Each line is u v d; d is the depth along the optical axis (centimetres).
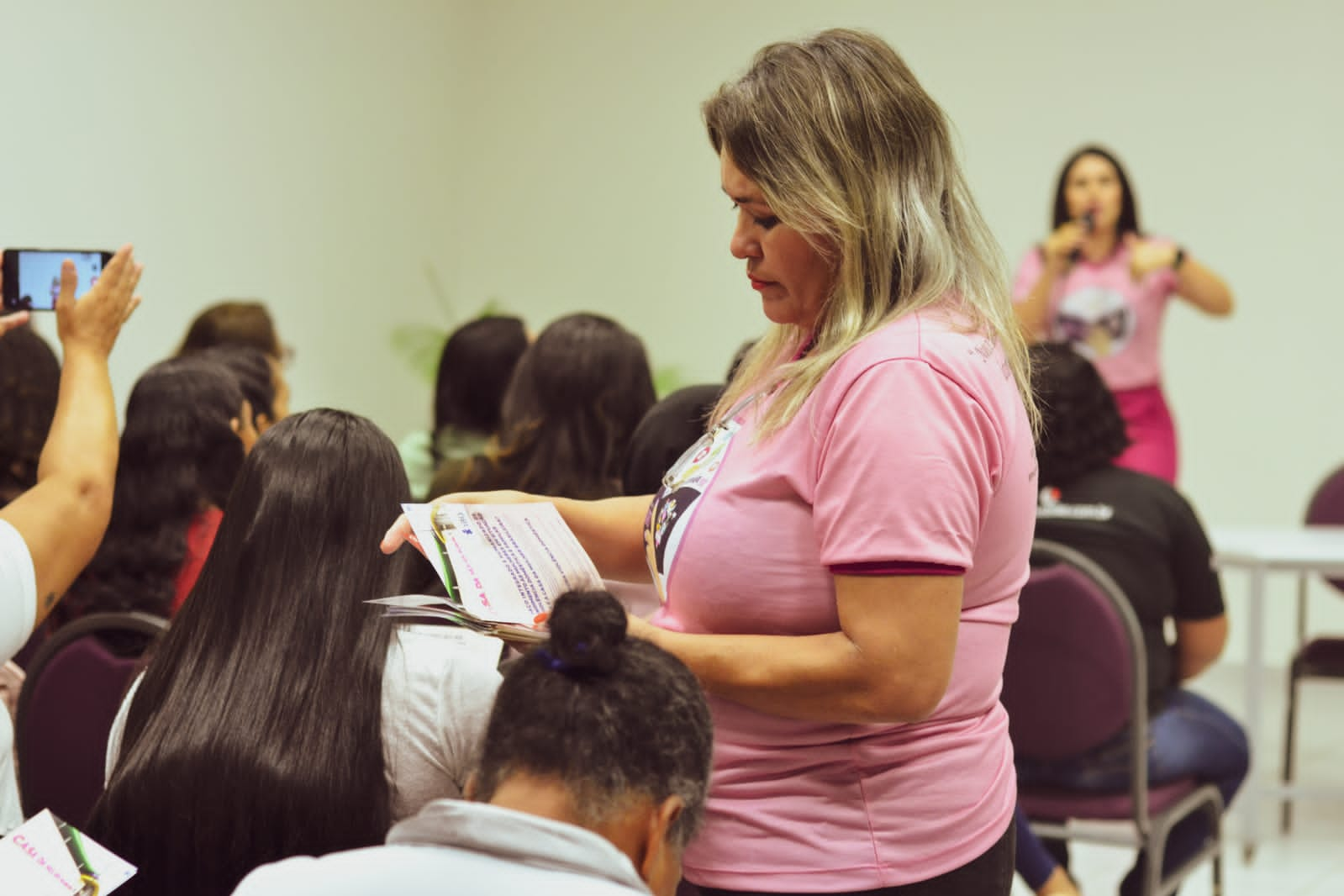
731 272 796
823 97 143
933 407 138
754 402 155
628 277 817
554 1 823
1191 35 696
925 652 137
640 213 813
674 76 802
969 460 139
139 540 250
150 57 588
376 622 162
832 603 146
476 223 841
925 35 745
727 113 147
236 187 647
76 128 550
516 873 111
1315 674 445
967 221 151
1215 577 312
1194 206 700
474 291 845
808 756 150
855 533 137
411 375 791
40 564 166
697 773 119
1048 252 591
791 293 151
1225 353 694
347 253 736
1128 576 301
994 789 154
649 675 117
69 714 228
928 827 149
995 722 157
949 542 137
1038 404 276
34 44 527
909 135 145
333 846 155
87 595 251
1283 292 687
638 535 174
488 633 140
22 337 285
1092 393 306
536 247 833
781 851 150
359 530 164
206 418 254
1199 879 401
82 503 172
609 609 119
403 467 172
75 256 205
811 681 140
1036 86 725
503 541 154
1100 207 581
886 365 139
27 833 146
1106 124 714
